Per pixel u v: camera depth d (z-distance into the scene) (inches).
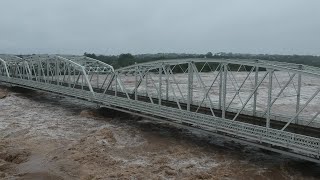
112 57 5605.3
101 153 1318.9
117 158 1273.4
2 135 1572.3
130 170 1160.2
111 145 1416.1
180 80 3651.6
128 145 1422.2
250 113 1507.1
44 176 1125.1
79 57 2474.2
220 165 1200.8
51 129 1669.5
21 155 1304.1
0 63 3420.3
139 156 1296.8
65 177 1119.6
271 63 1242.6
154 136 1541.6
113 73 1899.6
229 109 1571.1
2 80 3171.8
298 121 1302.9
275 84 3624.5
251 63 1196.5
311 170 1141.1
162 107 1517.0
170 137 1525.6
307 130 1231.5
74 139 1504.7
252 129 1184.2
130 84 3545.8
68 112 2058.3
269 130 1134.4
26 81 2714.1
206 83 3533.5
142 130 1637.6
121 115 1940.2
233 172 1141.1
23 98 2561.5
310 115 2129.7
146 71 1699.1
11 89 3009.4
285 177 1096.2
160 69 1562.5
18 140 1492.4
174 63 1492.4
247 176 1109.7
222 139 1493.6
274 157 1266.0
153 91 2851.9
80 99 2113.7
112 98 1829.5
